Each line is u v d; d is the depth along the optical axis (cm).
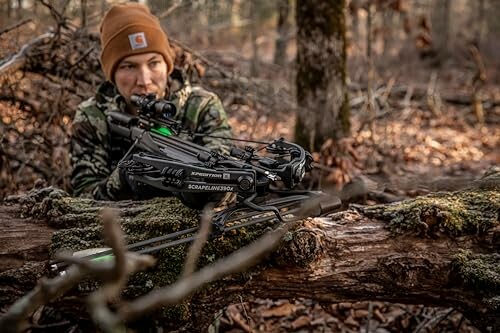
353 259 224
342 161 421
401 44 1338
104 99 309
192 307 219
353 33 682
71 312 220
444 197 245
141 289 212
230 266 107
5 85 391
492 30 1672
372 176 459
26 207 234
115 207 235
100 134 302
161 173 211
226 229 206
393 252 225
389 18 1087
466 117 864
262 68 704
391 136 682
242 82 492
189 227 221
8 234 222
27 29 450
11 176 366
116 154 304
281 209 229
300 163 207
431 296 228
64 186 386
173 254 215
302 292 227
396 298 231
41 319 262
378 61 1080
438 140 704
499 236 224
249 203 203
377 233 229
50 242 220
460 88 1130
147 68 295
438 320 299
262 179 203
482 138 742
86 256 198
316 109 461
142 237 221
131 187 245
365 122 539
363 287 227
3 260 217
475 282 216
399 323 315
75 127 305
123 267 93
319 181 406
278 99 493
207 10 960
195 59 457
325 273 223
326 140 461
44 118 410
